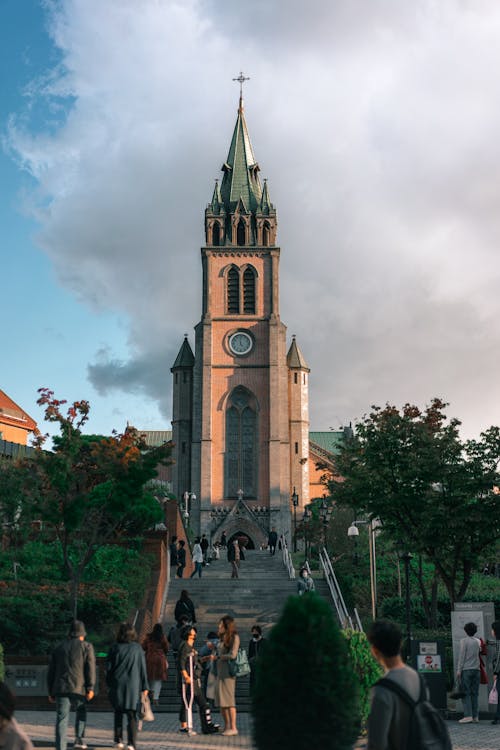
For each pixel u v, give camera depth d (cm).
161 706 2255
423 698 643
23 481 2873
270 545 5534
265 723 737
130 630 1360
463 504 2866
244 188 9250
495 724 1778
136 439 2945
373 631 675
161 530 3734
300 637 750
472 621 2017
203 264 8812
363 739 1435
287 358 8875
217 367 8538
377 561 4438
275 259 8812
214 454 8331
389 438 2956
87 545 3262
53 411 2761
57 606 2653
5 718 562
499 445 2886
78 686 1248
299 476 8538
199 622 3175
